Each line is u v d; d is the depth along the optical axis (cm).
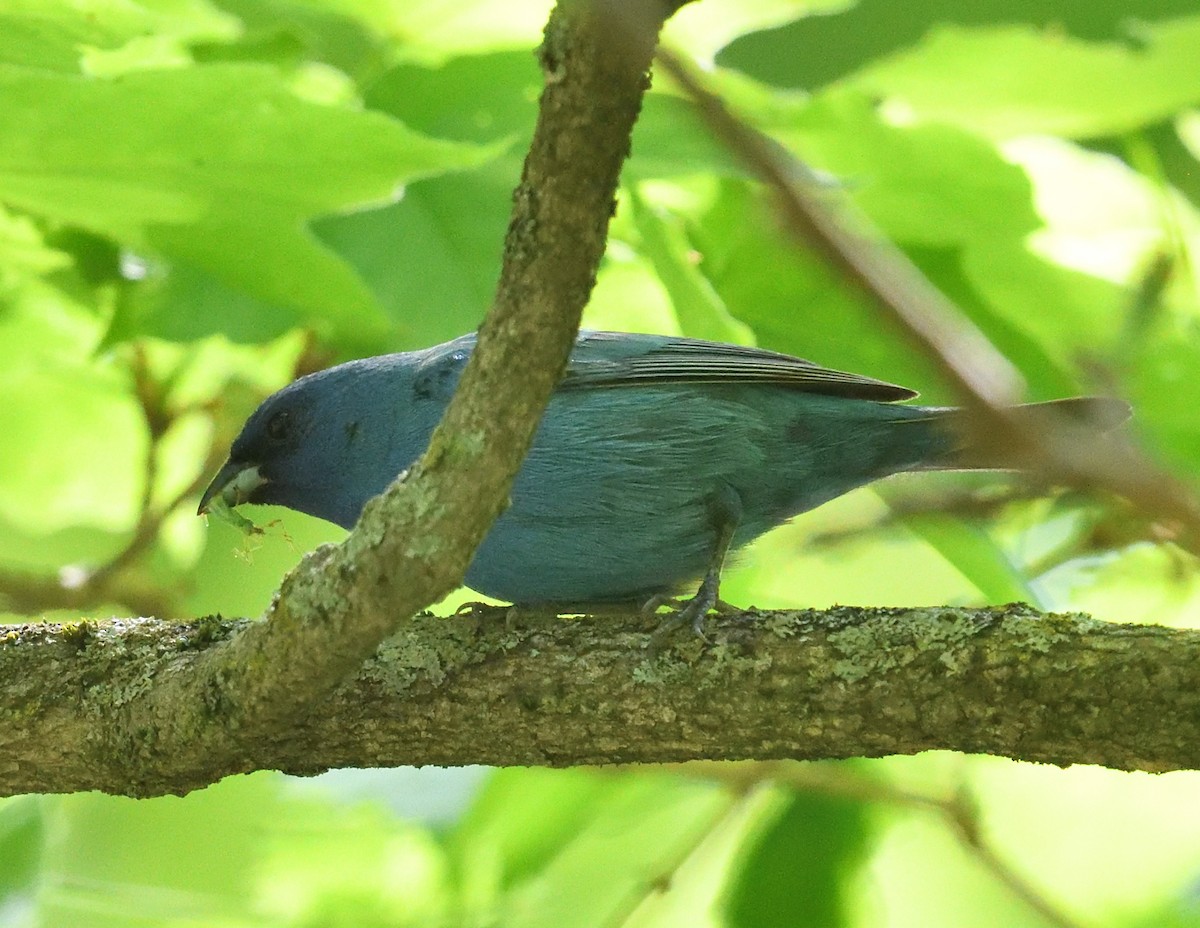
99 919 1284
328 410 1179
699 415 1087
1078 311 1150
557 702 877
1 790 920
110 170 906
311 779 1299
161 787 906
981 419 381
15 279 1230
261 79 828
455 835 1235
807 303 1123
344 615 776
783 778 1205
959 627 813
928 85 788
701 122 407
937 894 1486
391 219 1073
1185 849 1477
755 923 1209
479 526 731
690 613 898
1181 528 380
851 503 1384
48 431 1460
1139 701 760
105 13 954
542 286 650
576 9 397
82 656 920
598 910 1355
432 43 1087
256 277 1026
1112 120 847
